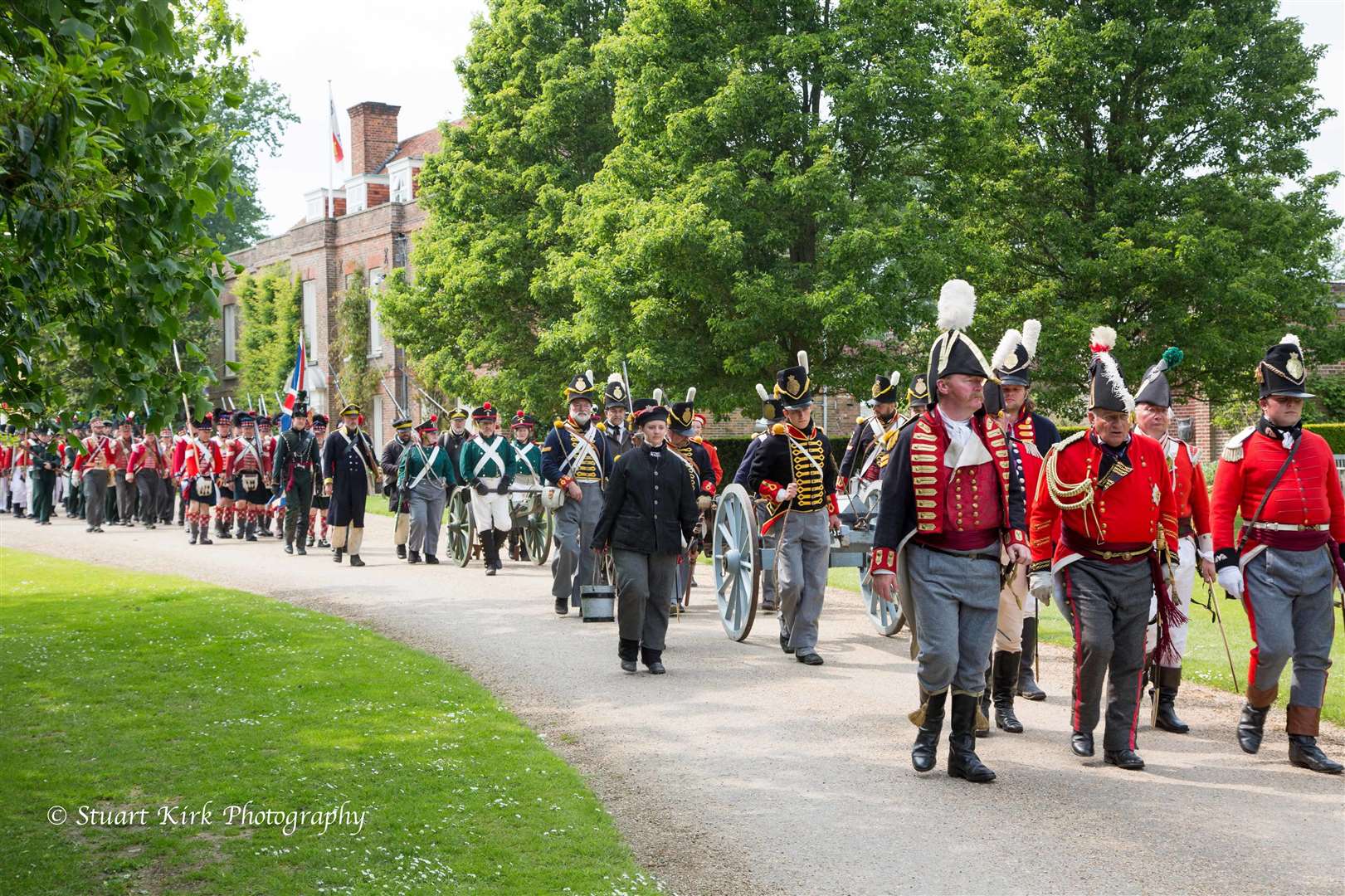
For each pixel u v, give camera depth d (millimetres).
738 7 20953
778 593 9438
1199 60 21703
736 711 7734
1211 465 20453
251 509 20281
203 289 5625
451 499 16703
